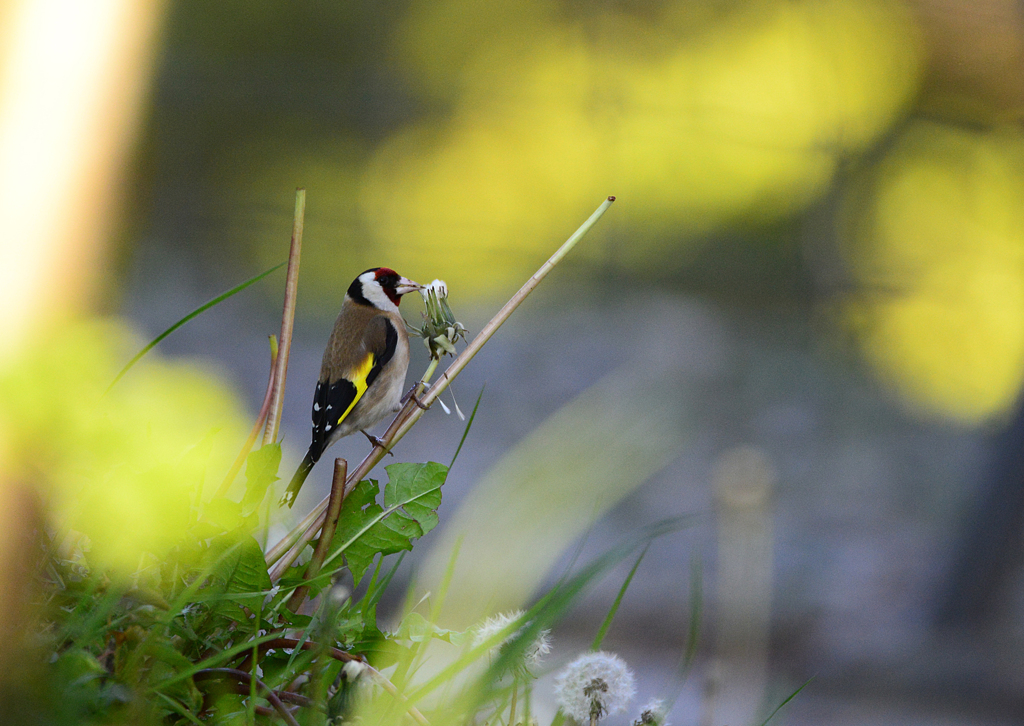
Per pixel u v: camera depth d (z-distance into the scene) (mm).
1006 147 42812
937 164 43938
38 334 7031
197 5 47719
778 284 43531
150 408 7094
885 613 20547
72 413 7051
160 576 7164
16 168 7020
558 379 31719
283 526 7289
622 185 46219
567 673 7156
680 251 44969
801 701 17828
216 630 7172
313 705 7117
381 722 7113
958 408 36156
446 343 7254
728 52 45969
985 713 18062
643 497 23516
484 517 7219
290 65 48625
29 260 7023
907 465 28969
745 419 30469
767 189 45062
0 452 7047
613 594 18781
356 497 7219
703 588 18906
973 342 41531
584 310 40188
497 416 28953
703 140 45219
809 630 19812
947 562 21781
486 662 7148
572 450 7238
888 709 17734
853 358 39312
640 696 13492
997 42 40250
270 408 7227
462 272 45281
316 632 7156
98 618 7102
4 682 7047
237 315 36812
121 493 7109
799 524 24375
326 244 45719
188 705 7133
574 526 7230
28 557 7066
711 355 35750
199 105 46125
